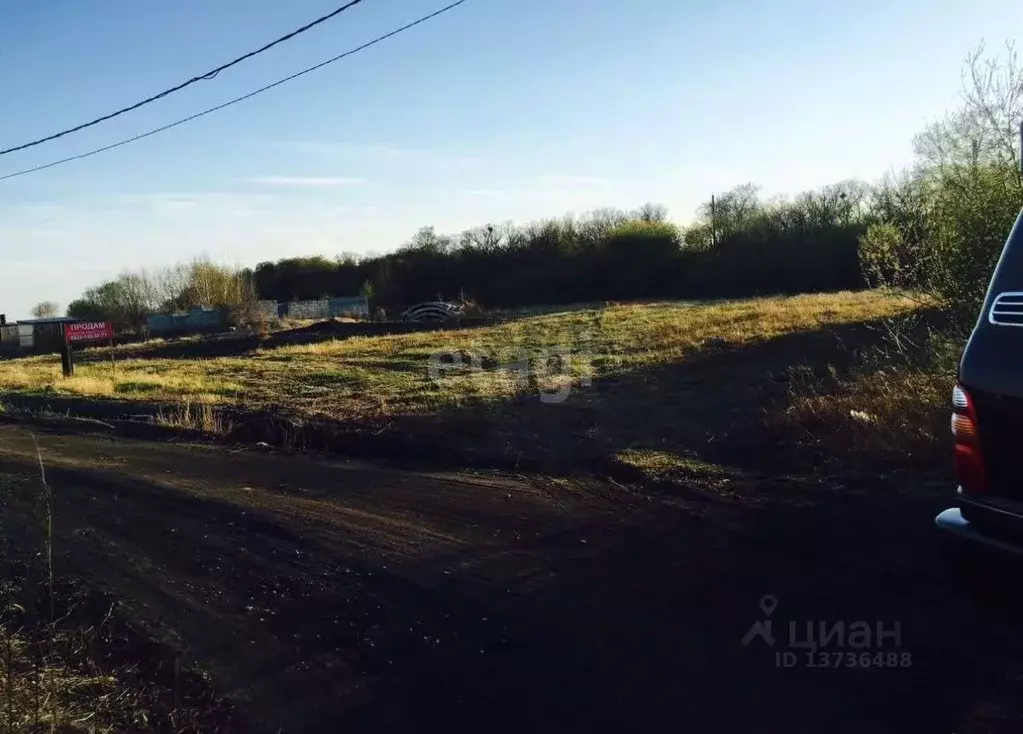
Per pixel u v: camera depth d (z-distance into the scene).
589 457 8.56
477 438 10.03
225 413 13.48
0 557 6.30
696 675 3.82
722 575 4.97
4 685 4.09
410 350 23.56
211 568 5.93
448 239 68.44
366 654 4.37
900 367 9.85
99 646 4.75
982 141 10.22
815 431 8.31
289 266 77.88
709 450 8.53
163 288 61.22
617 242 59.47
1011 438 3.26
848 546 5.23
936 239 10.46
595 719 3.53
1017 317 3.36
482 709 3.70
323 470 9.17
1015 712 3.29
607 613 4.59
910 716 3.33
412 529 6.54
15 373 26.22
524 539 6.07
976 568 3.38
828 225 52.16
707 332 19.92
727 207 59.56
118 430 13.36
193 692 4.13
